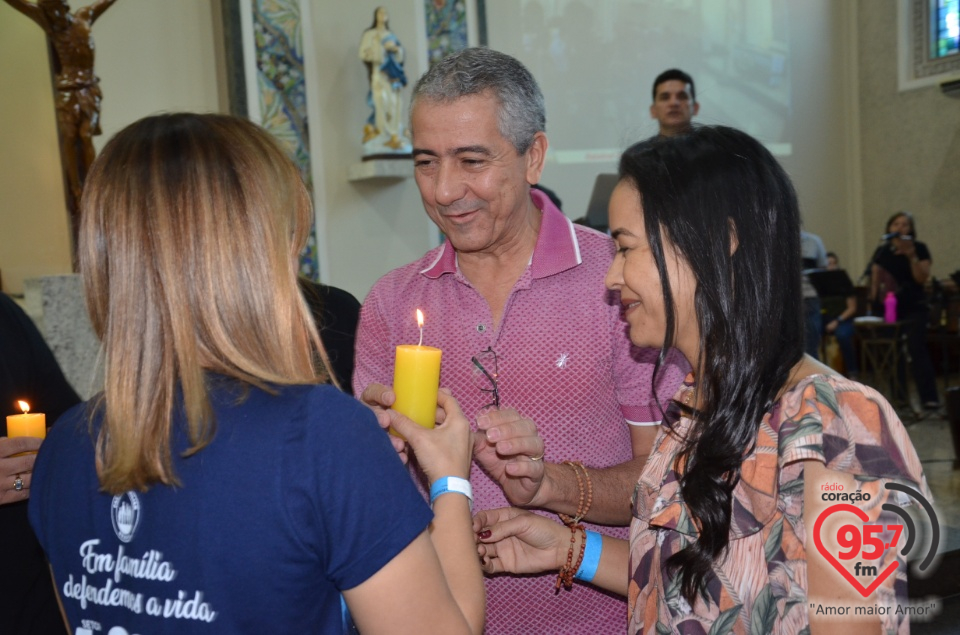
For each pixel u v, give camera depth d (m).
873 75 8.97
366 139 6.30
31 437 1.36
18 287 6.34
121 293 0.78
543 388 1.42
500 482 1.29
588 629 1.40
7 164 6.27
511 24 7.21
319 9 6.26
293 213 0.83
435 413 0.99
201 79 6.02
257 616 0.75
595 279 1.43
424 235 6.69
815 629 0.85
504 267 1.45
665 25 7.89
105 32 5.68
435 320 1.47
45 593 1.56
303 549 0.75
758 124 8.50
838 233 9.08
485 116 1.32
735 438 0.92
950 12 8.40
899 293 6.43
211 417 0.76
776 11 8.55
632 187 1.00
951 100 8.37
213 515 0.75
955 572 2.98
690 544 0.95
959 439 4.27
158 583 0.76
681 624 0.96
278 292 0.80
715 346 0.94
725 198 0.94
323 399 0.79
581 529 1.29
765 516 0.91
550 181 7.46
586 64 7.54
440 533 0.88
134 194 0.78
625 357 1.41
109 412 0.77
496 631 1.42
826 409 0.87
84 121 3.90
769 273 0.93
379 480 0.76
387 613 0.75
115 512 0.80
